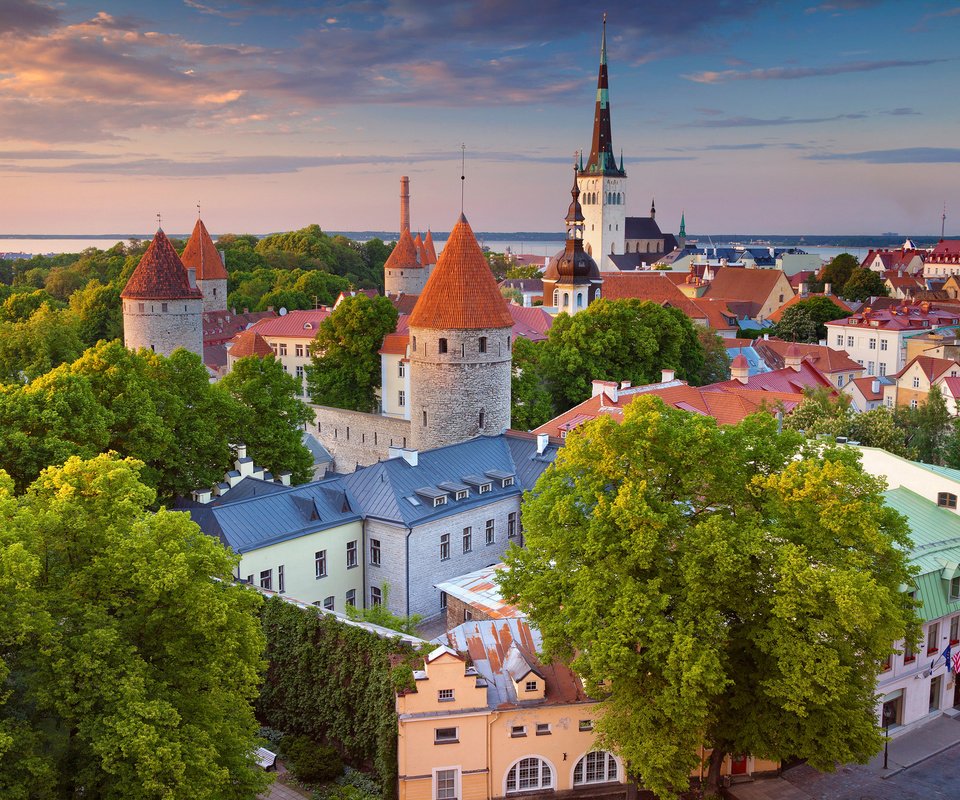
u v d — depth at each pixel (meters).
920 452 83.94
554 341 112.25
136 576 35.31
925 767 48.31
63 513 36.47
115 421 63.69
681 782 39.09
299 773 45.97
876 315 159.12
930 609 50.94
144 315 111.69
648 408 44.34
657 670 40.06
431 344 79.75
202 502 66.56
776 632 38.31
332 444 105.75
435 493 65.25
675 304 174.50
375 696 45.38
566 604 41.84
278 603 51.22
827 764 40.03
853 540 39.94
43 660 33.50
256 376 78.75
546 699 44.06
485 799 43.88
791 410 91.06
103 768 32.41
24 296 165.38
